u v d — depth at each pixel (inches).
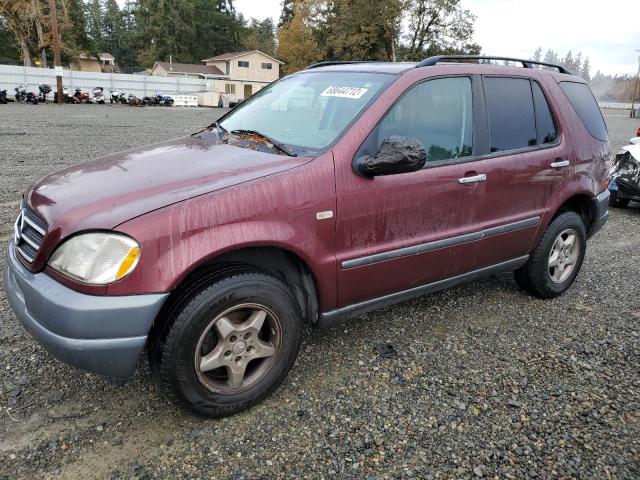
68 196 105.5
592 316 168.6
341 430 109.2
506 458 103.2
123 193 102.8
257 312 109.4
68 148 453.7
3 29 2504.9
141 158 125.6
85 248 95.0
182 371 101.7
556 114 168.1
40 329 97.3
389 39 1985.7
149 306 95.4
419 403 119.0
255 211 106.0
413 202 130.0
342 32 2090.3
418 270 136.5
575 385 128.8
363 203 121.0
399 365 134.2
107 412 111.4
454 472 99.1
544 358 140.9
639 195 311.7
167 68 2395.4
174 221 97.7
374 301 132.2
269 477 95.9
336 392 121.8
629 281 201.2
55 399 114.6
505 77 157.2
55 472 94.7
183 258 97.8
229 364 108.1
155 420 109.8
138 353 97.1
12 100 1244.5
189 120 867.4
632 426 114.2
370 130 123.7
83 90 1521.9
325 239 116.8
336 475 97.1
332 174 116.6
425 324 157.6
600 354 144.3
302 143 126.1
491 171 146.2
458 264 145.7
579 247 180.5
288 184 110.7
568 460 103.3
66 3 2092.8
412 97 133.2
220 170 112.6
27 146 455.8
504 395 123.5
